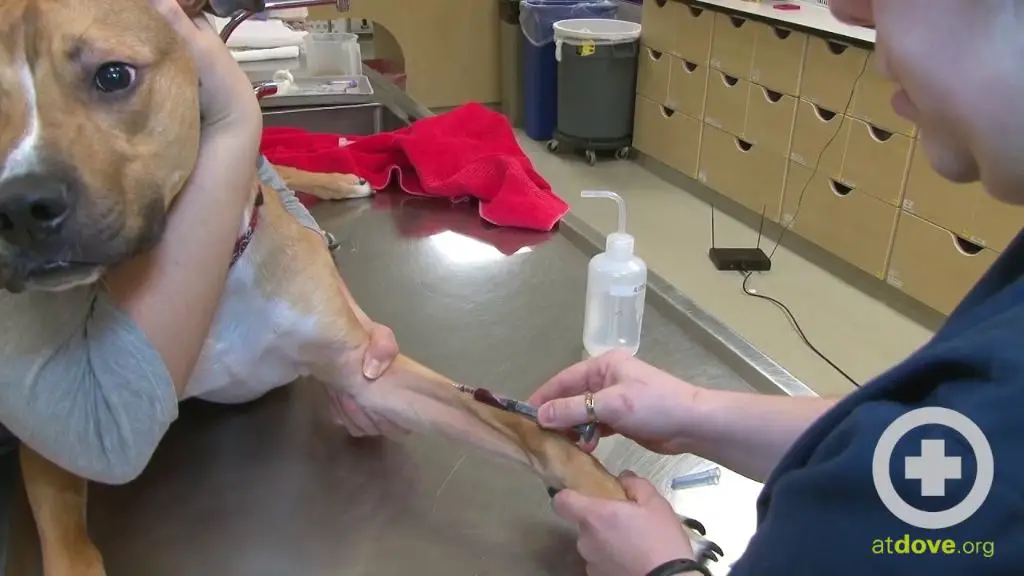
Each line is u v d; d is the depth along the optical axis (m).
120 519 0.81
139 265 0.70
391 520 0.82
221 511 0.82
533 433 0.87
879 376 0.49
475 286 1.24
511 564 0.77
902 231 2.48
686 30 3.25
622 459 0.91
